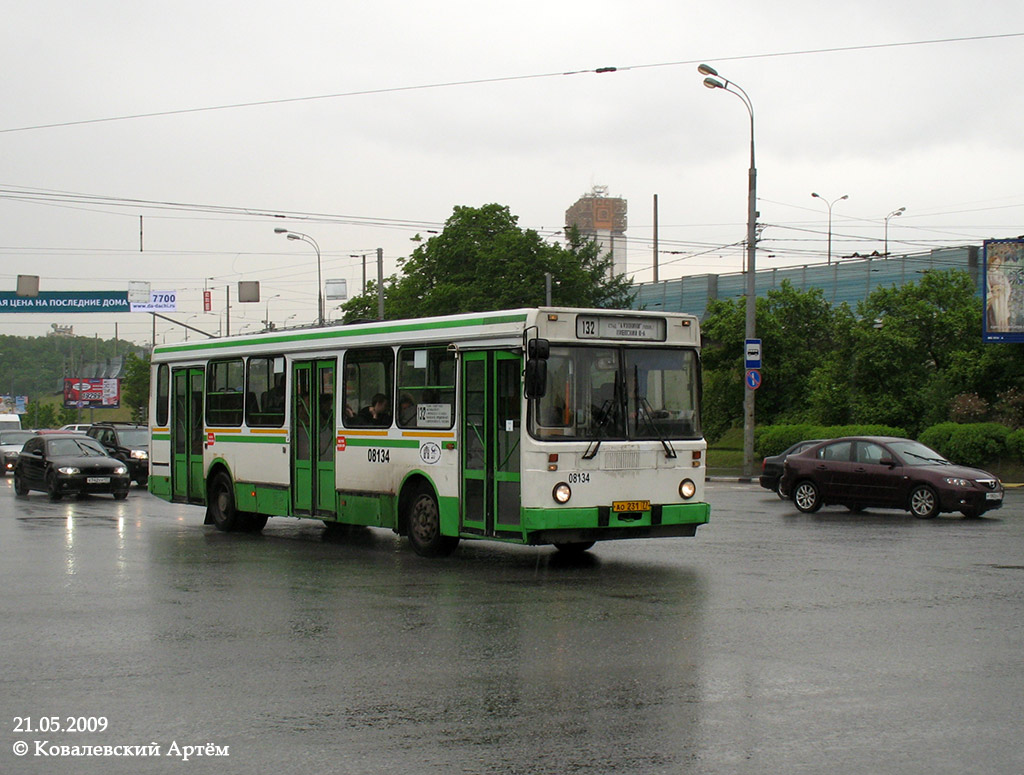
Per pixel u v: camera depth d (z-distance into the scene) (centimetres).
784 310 4547
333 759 616
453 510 1432
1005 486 3097
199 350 1991
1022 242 3547
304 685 783
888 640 923
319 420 1686
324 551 1599
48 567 1427
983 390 3741
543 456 1306
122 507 2541
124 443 3459
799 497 2262
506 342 1354
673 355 1422
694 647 897
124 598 1170
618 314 1380
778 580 1266
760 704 722
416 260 5088
